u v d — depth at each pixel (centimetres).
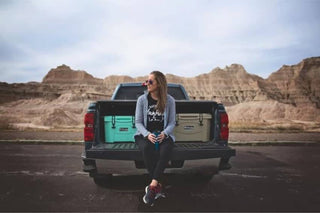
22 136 1279
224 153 347
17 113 12950
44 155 718
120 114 429
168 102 341
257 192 384
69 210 309
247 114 10988
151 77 333
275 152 798
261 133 1620
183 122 388
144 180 441
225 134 372
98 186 409
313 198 358
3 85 18975
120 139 382
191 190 391
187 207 320
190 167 367
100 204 329
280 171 527
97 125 365
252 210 311
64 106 14300
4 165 575
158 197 337
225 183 432
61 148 864
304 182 442
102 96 18150
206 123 393
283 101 19688
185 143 383
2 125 2430
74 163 601
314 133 1639
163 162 313
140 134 338
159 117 342
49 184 423
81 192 379
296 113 11244
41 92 19662
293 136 1346
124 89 612
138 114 338
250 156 718
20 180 448
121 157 334
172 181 440
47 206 322
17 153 750
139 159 334
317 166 579
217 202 338
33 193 375
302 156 719
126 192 380
